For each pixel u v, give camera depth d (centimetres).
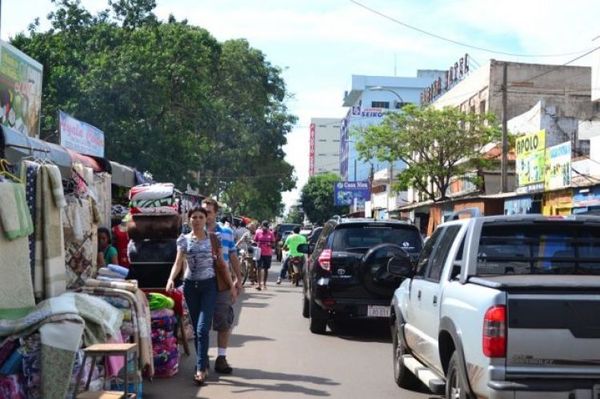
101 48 2650
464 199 2809
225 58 4478
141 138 2500
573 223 652
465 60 4916
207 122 3381
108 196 1217
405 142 3344
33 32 2680
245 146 4475
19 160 813
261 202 5531
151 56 2612
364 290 1165
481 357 529
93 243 811
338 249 1196
